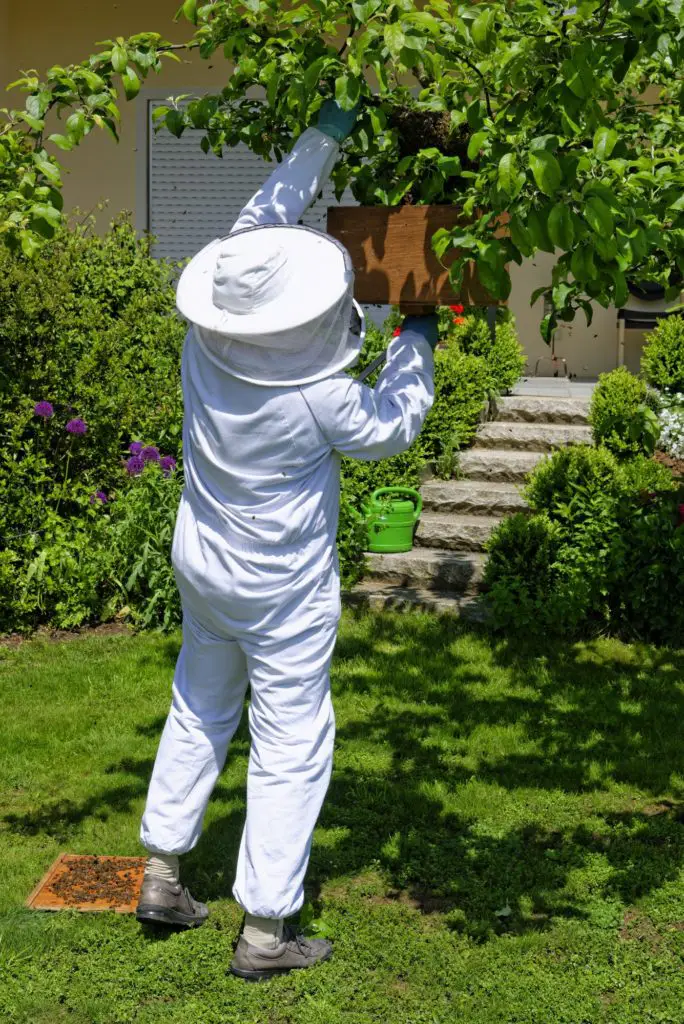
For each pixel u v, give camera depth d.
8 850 4.73
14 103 12.59
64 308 8.60
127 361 9.10
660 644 7.47
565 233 3.26
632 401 9.68
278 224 3.60
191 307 3.56
